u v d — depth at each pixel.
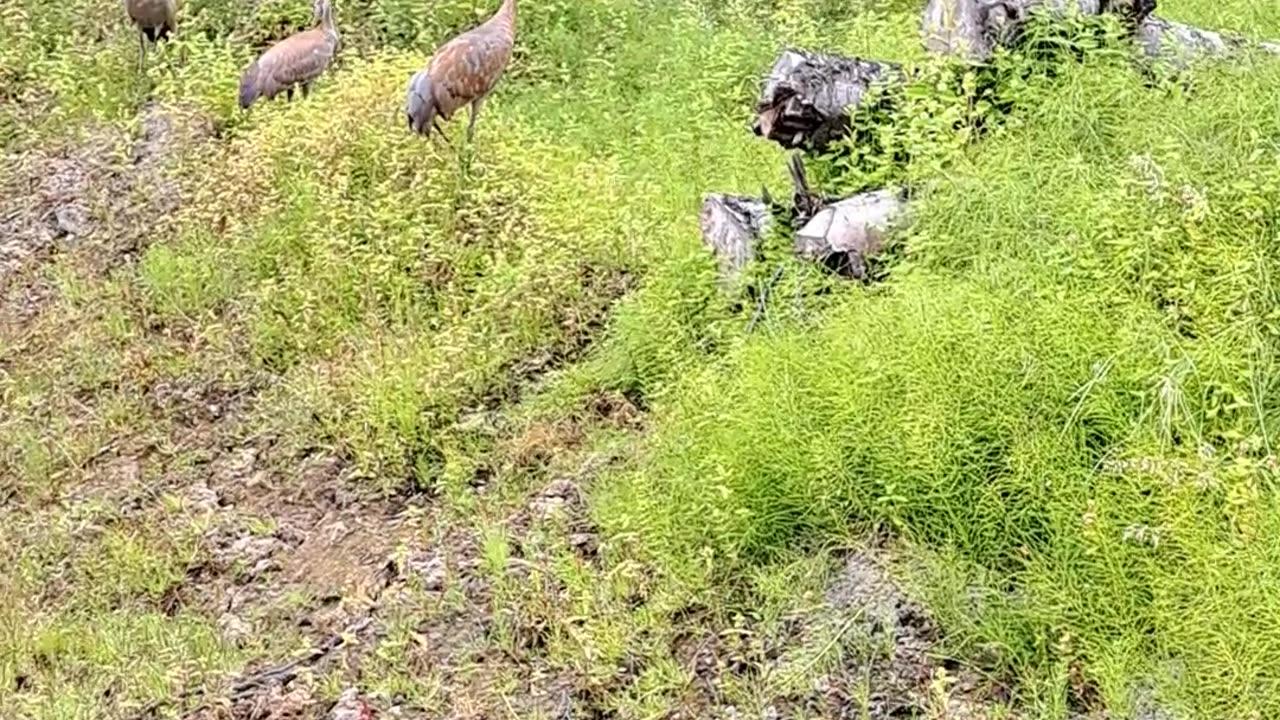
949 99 6.69
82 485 6.98
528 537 5.84
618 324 6.96
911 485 5.04
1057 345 5.21
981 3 7.09
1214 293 5.39
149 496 6.82
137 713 5.39
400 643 5.37
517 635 5.33
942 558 4.89
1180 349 5.14
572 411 6.68
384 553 6.11
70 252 8.97
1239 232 5.61
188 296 8.30
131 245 8.96
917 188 6.44
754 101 9.34
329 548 6.26
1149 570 4.59
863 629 4.82
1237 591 4.42
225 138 9.73
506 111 9.63
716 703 4.79
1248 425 4.97
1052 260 5.64
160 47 10.95
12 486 7.01
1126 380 5.09
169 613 6.03
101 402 7.58
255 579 6.15
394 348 7.30
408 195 8.33
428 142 8.66
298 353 7.64
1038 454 4.94
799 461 5.21
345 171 8.65
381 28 11.10
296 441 6.97
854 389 5.28
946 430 5.07
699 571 5.21
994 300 5.49
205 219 8.78
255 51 11.02
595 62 10.42
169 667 5.59
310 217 8.44
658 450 5.97
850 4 10.98
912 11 10.49
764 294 6.33
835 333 5.70
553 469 6.33
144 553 6.30
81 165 9.85
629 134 9.28
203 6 11.61
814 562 5.09
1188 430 4.95
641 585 5.30
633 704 4.86
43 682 5.60
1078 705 4.44
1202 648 4.36
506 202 8.21
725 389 5.83
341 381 7.20
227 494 6.77
